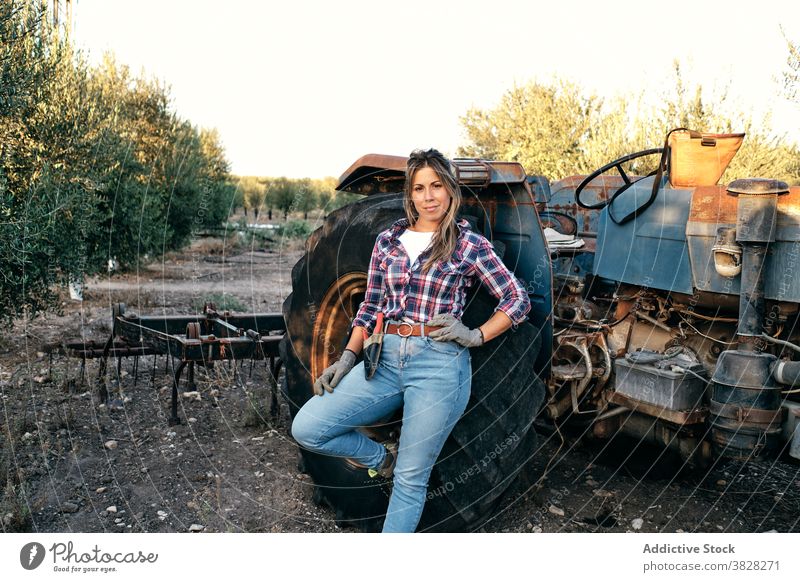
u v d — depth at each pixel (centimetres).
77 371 479
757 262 243
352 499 284
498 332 236
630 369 286
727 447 248
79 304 742
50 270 511
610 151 864
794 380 234
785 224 240
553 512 295
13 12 464
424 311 234
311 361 315
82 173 555
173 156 1066
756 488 321
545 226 379
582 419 324
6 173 496
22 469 322
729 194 252
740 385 242
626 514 294
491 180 266
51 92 547
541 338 280
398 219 267
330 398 244
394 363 236
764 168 743
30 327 608
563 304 345
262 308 777
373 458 257
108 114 709
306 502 308
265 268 1189
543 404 281
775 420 241
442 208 237
